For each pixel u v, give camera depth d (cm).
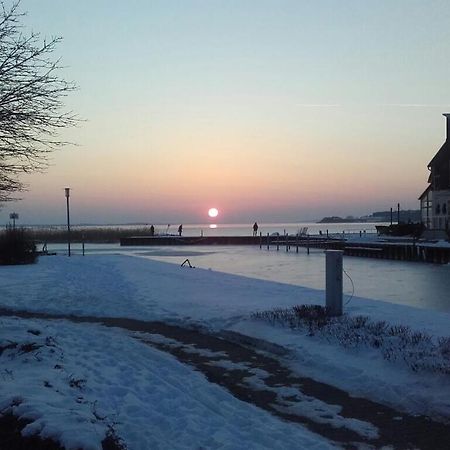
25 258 3020
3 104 930
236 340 1071
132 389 717
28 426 474
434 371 728
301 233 8462
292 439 578
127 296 1631
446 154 6044
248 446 555
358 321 1044
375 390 732
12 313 1416
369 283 2945
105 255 3797
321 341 951
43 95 966
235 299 1512
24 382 629
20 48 1000
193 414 641
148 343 1060
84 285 1919
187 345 1038
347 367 811
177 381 775
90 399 630
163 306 1436
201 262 4191
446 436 596
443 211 5938
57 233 7825
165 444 544
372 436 600
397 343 866
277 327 1080
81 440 451
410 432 609
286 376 823
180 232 8862
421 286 2781
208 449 545
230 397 720
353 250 5531
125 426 563
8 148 1003
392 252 4959
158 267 2700
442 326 1043
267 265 3941
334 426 630
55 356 815
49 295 1677
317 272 3397
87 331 1112
